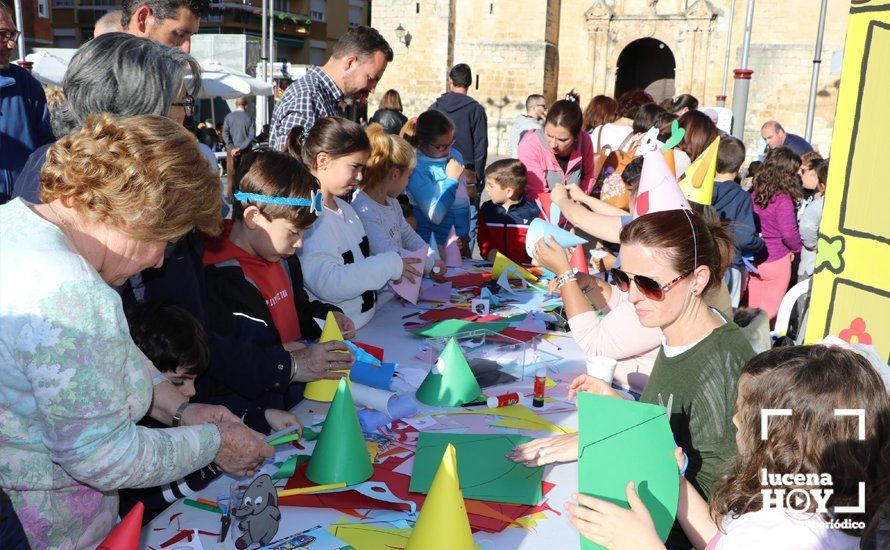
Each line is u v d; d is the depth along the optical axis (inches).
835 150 79.4
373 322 118.7
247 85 487.5
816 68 476.4
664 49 1189.1
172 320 71.9
